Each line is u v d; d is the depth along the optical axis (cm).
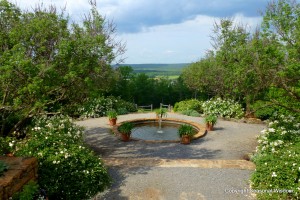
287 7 963
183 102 2202
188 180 758
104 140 1250
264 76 1098
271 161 749
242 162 901
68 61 812
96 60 848
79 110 1781
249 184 737
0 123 1027
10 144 770
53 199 647
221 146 1184
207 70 2406
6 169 554
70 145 791
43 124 1040
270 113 1736
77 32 873
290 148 856
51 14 830
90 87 909
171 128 1566
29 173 593
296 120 1266
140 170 824
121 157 1036
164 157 1042
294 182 668
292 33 965
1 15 829
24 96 781
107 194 680
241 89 1302
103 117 1773
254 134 1385
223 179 766
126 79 3797
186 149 1141
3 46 783
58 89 875
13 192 528
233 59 1237
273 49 955
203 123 1631
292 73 957
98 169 711
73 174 670
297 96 1123
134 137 1355
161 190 702
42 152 712
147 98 4947
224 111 1812
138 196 672
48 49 838
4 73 679
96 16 1292
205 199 661
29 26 783
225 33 1451
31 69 677
